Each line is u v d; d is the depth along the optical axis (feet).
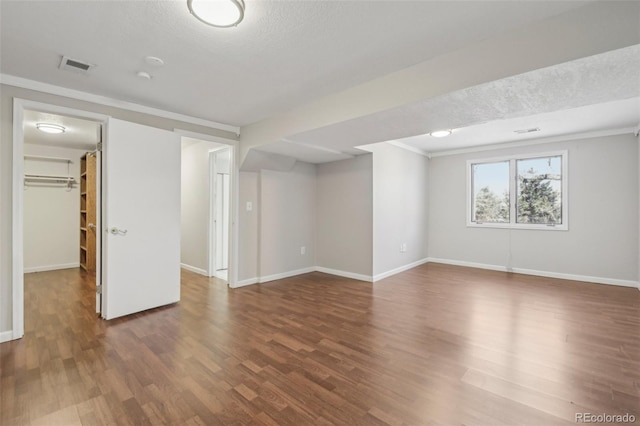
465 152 19.12
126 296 10.32
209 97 10.02
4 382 6.39
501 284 14.66
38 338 8.55
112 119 9.95
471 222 19.03
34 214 17.38
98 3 5.41
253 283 14.92
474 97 7.48
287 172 16.31
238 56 7.31
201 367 7.02
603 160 14.73
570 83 6.68
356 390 6.16
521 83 6.68
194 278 16.16
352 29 6.23
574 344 8.17
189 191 18.25
